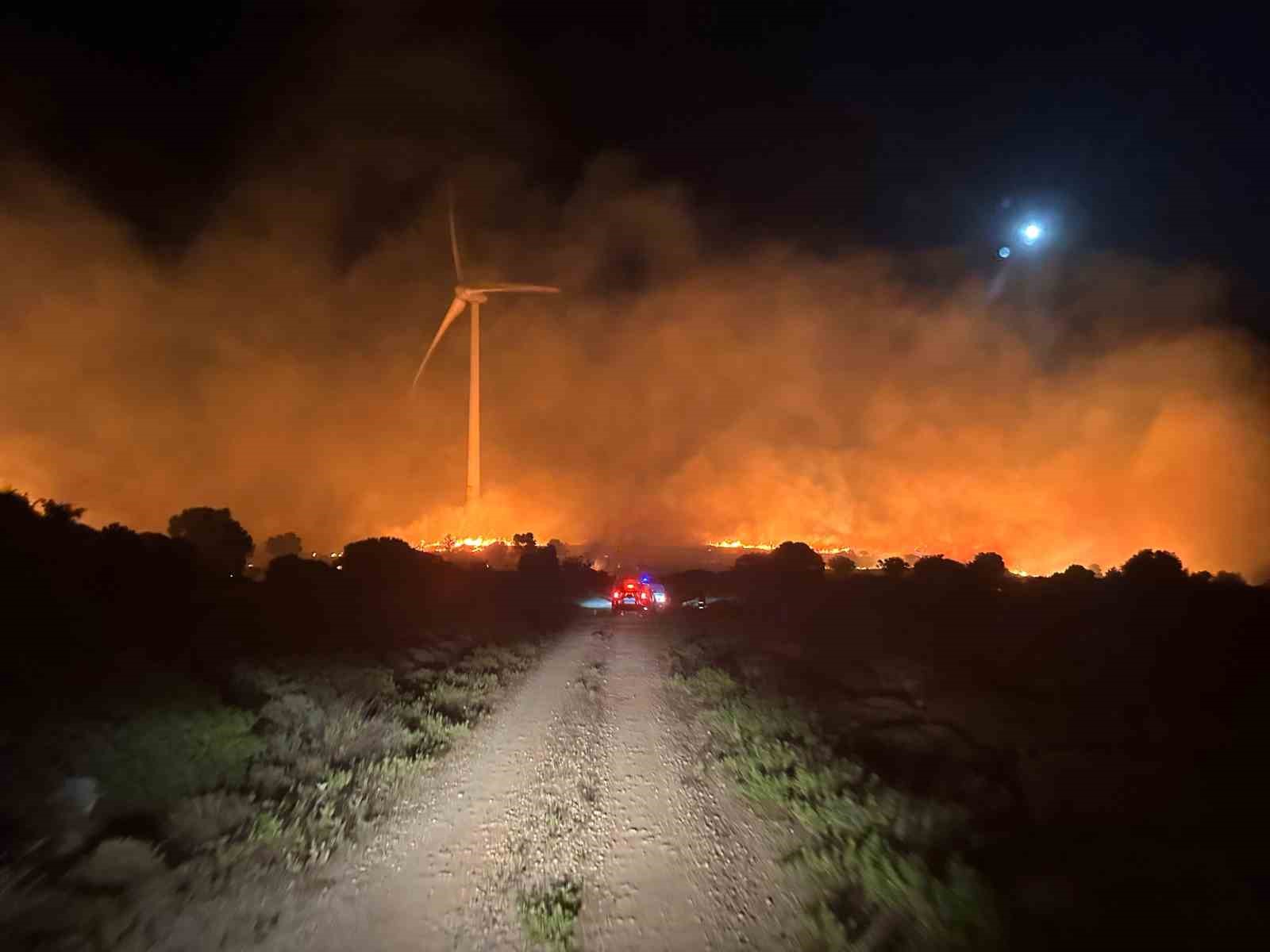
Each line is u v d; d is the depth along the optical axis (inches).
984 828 302.7
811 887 265.7
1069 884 249.0
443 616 954.1
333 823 321.1
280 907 253.4
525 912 253.4
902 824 302.0
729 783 374.3
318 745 417.7
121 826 293.4
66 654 416.5
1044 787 337.4
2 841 262.4
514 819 335.0
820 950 227.9
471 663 703.1
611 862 291.6
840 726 456.1
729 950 230.7
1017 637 682.2
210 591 735.1
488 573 1755.7
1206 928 227.5
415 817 336.5
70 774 307.4
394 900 262.4
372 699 521.3
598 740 460.1
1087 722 442.0
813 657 697.0
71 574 550.3
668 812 339.6
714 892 265.6
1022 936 226.7
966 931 230.1
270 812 326.0
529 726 497.7
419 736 456.1
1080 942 222.5
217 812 316.2
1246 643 548.7
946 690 537.3
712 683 603.2
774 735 444.1
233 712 425.7
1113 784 336.8
